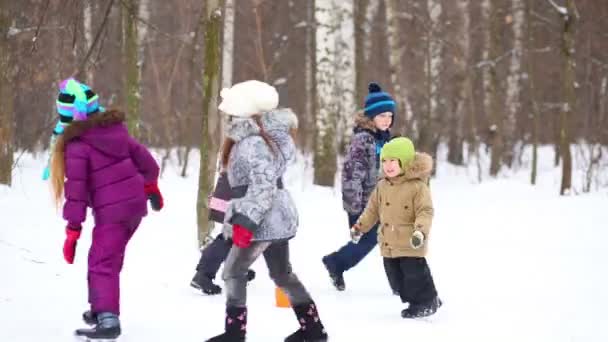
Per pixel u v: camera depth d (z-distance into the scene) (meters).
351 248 7.79
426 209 6.56
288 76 29.91
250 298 7.36
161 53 25.55
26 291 6.86
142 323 6.30
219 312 6.74
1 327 5.88
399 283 6.91
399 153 6.65
